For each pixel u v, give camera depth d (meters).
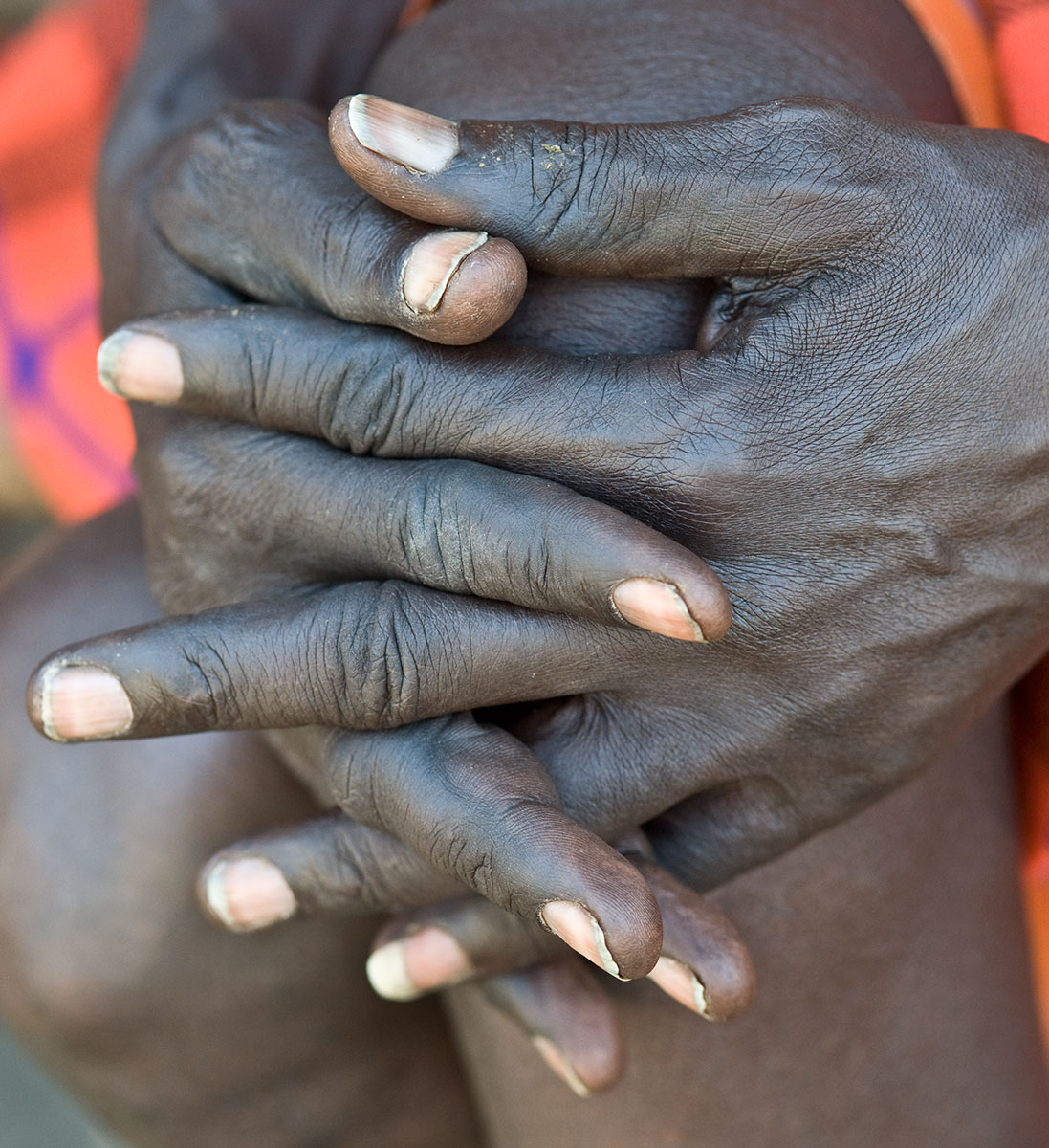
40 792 0.66
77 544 0.69
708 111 0.58
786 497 0.56
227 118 0.59
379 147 0.54
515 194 0.55
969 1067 0.64
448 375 0.56
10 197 0.85
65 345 0.85
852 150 0.55
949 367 0.56
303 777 0.60
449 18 0.61
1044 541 0.57
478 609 0.56
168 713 0.56
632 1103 0.63
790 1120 0.64
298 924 0.66
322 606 0.57
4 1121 0.97
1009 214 0.56
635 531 0.55
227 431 0.58
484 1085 0.66
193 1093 0.68
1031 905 0.69
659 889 0.57
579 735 0.58
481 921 0.59
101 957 0.66
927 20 0.62
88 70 0.86
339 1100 0.68
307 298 0.58
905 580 0.57
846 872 0.63
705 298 0.57
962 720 0.58
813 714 0.57
